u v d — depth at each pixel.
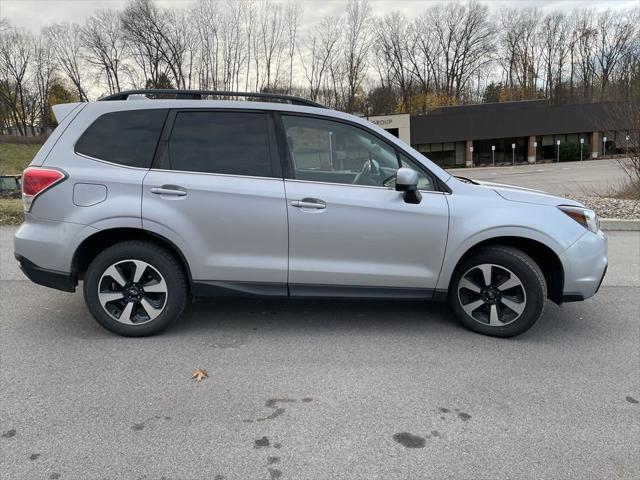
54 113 4.12
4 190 20.89
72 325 4.42
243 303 5.02
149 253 3.98
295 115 4.05
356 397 3.23
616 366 3.68
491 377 3.50
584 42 80.25
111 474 2.49
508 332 4.11
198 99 4.16
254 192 3.91
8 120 78.50
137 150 3.98
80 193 3.89
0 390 3.28
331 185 3.97
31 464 2.56
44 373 3.52
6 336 4.17
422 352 3.90
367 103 77.38
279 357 3.80
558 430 2.88
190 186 3.89
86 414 3.01
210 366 3.64
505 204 4.03
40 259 3.95
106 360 3.73
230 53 66.00
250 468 2.55
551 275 4.19
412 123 49.84
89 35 74.81
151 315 4.07
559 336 4.25
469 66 83.00
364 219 3.94
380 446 2.73
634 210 10.48
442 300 4.19
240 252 3.98
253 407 3.11
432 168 4.07
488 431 2.87
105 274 4.02
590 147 49.28
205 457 2.63
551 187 20.44
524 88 80.75
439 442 2.77
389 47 80.44
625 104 13.43
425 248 4.01
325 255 3.99
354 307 4.93
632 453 2.68
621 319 4.66
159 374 3.52
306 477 2.48
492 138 49.81
